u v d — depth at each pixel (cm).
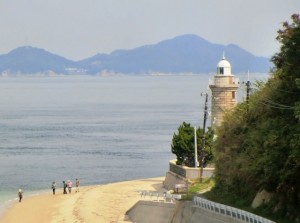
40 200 9838
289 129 5366
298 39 5550
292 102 5691
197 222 6150
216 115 11575
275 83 6181
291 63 5666
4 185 11550
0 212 9031
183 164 10250
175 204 6825
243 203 6272
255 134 6078
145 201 7444
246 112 7106
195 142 9875
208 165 9994
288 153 5259
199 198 6378
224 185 7075
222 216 5644
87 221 7919
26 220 8381
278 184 5462
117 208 8650
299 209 5275
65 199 9800
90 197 9712
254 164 5850
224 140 7250
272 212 5606
